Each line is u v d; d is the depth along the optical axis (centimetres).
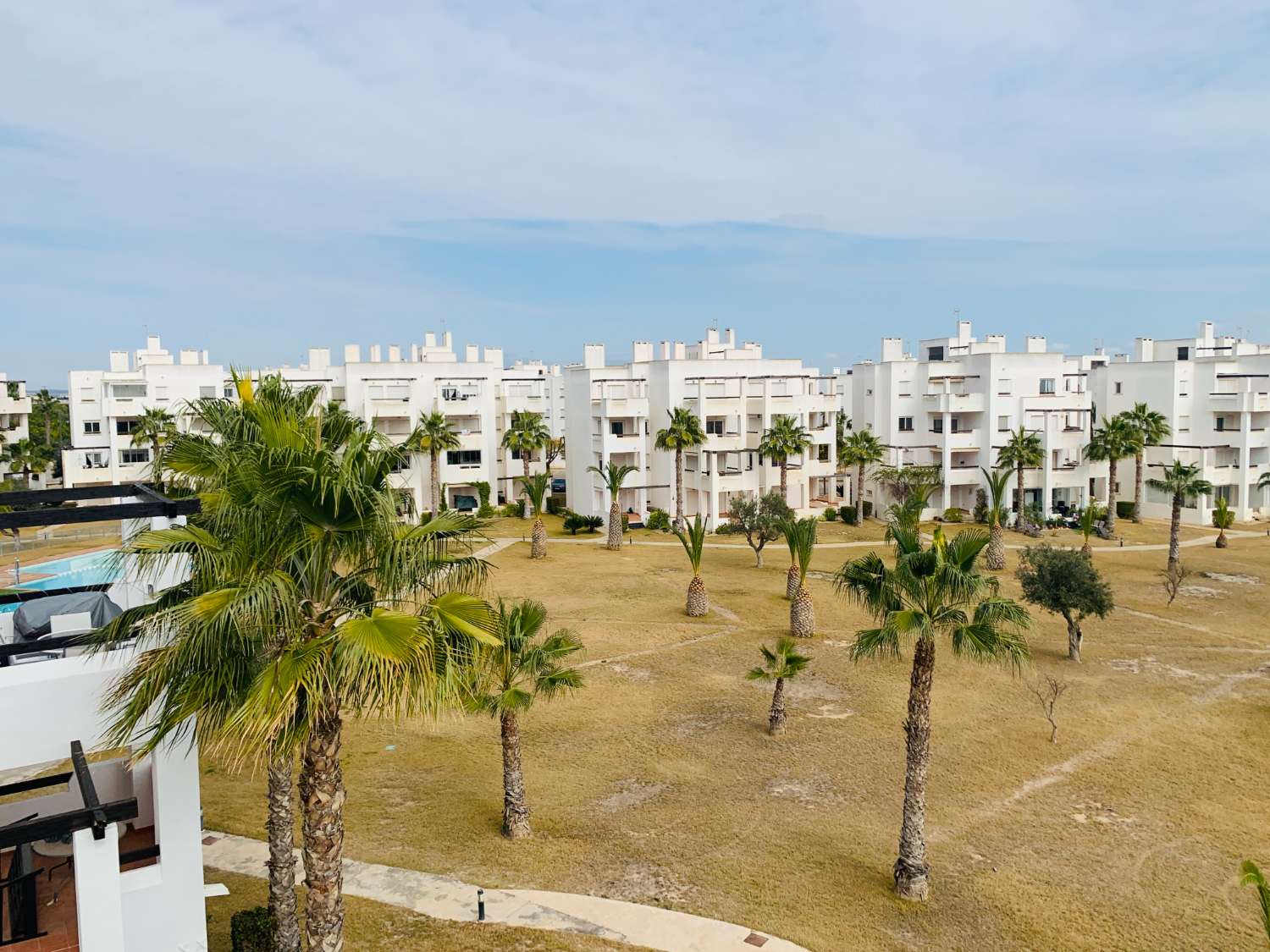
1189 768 2723
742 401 7194
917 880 2030
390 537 1301
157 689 1259
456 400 7756
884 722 3091
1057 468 7425
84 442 7988
